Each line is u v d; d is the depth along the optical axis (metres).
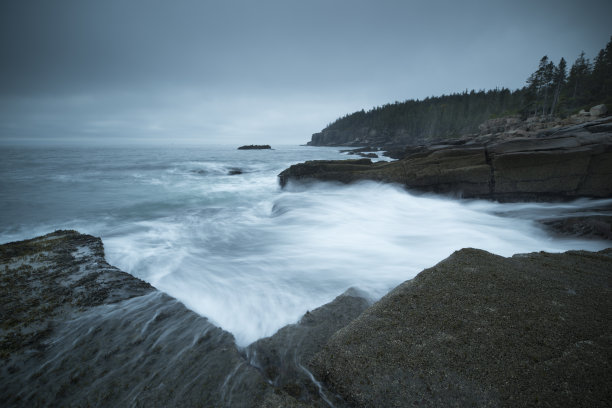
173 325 3.07
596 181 9.69
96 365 2.49
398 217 9.62
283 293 4.47
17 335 2.94
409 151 33.78
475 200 11.34
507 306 2.75
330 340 2.50
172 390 2.17
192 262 5.81
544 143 10.93
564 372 2.01
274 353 2.57
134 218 10.63
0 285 4.04
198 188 17.47
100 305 3.51
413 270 5.27
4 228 9.36
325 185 14.35
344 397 2.05
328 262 5.76
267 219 10.09
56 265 4.79
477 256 3.79
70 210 11.98
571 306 2.75
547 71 47.12
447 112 88.69
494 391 1.90
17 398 2.20
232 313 3.93
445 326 2.52
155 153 61.31
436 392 1.94
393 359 2.22
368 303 3.41
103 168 27.64
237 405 2.00
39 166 29.56
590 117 31.22
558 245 6.79
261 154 56.81
